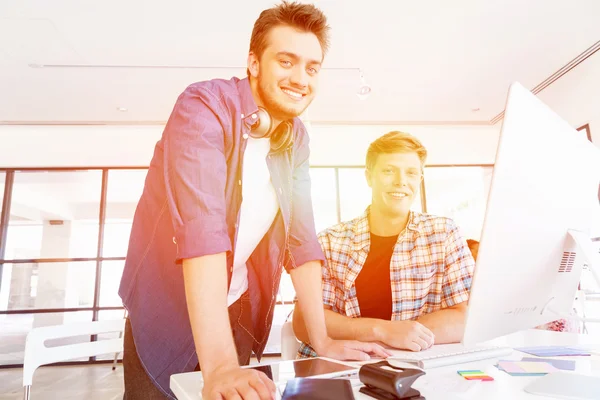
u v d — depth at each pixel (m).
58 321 6.79
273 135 0.97
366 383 0.49
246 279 1.08
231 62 4.05
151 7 3.23
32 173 6.23
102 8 3.23
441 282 1.37
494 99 5.03
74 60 3.96
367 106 5.21
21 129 5.59
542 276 0.62
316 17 0.86
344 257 1.46
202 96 0.76
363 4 3.23
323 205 5.91
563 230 0.62
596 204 0.66
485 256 0.52
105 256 5.79
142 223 0.87
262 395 0.45
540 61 4.14
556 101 4.67
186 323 0.81
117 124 5.52
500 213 0.52
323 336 0.88
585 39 3.76
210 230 0.63
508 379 0.55
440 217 1.45
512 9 3.34
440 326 1.11
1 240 5.61
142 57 3.93
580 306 2.46
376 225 1.49
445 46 3.86
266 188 1.00
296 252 0.99
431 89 4.75
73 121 5.38
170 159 0.70
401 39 3.72
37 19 3.34
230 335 0.61
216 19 3.39
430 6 3.28
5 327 10.77
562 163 0.58
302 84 0.87
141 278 0.82
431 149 6.01
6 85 4.40
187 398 0.50
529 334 1.08
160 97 4.75
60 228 6.76
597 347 0.81
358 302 1.42
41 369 4.89
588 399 0.43
